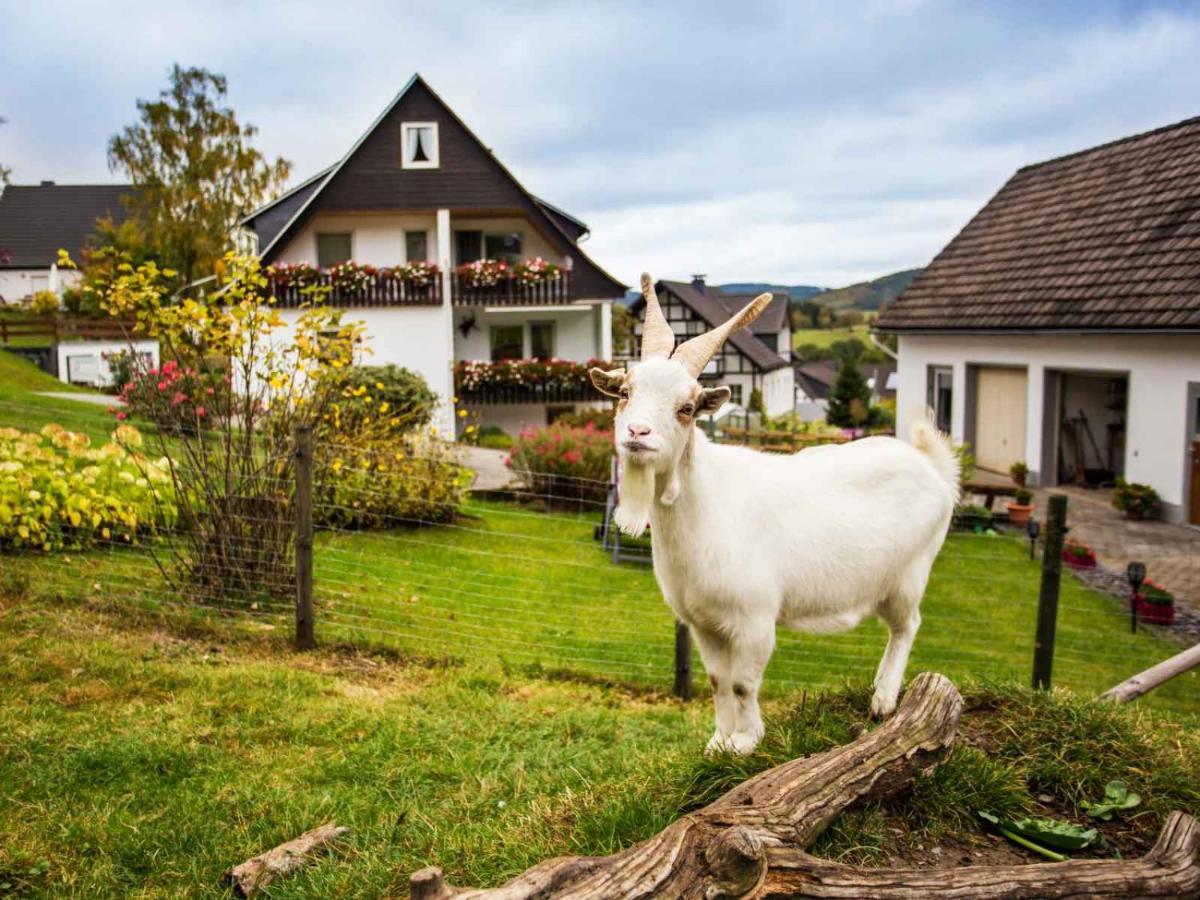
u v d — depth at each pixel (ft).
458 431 80.12
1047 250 58.03
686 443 11.36
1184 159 53.72
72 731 15.30
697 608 12.43
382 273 76.79
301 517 21.70
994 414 60.80
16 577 23.11
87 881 11.34
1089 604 34.42
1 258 156.35
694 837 8.22
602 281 80.43
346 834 12.45
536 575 33.76
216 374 25.29
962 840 10.33
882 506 13.55
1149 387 47.75
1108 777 11.66
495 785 14.05
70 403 54.34
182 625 22.00
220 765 14.71
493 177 77.46
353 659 21.79
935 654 28.19
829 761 10.13
